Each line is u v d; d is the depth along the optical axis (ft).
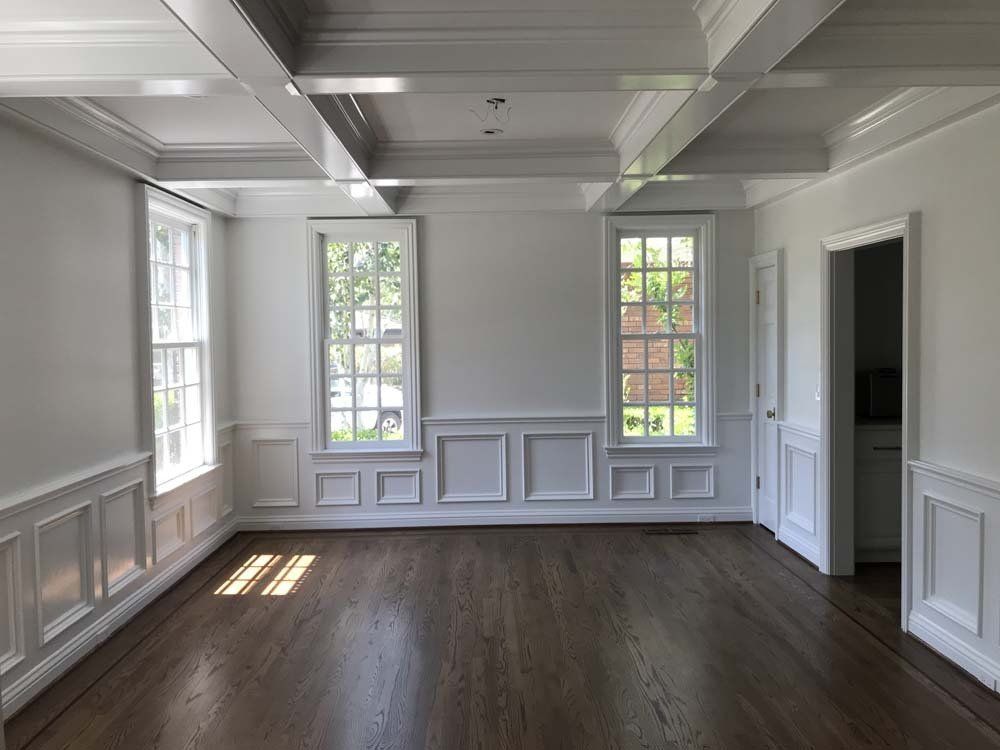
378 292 19.34
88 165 12.18
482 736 9.18
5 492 9.96
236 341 19.08
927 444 11.77
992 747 8.87
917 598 12.07
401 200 18.57
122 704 10.13
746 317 19.20
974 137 10.44
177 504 15.53
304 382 19.15
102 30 8.37
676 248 19.40
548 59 8.61
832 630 12.42
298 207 18.47
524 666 11.14
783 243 17.34
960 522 10.98
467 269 19.07
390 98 11.43
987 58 8.55
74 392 11.69
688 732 9.25
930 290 11.55
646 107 11.47
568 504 19.45
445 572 15.76
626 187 15.55
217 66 8.54
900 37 8.50
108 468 12.44
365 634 12.44
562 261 19.10
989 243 10.19
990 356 10.21
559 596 14.19
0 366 9.91
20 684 10.04
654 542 17.81
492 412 19.26
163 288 15.79
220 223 18.49
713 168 14.12
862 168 13.55
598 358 19.25
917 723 9.43
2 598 9.82
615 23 8.53
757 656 11.43
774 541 17.83
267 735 9.28
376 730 9.36
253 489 19.29
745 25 7.43
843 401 15.21
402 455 19.16
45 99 10.33
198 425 17.33
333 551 17.44
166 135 13.14
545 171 14.35
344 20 8.37
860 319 17.37
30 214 10.62
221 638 12.37
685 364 19.51
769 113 12.32
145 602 13.84
